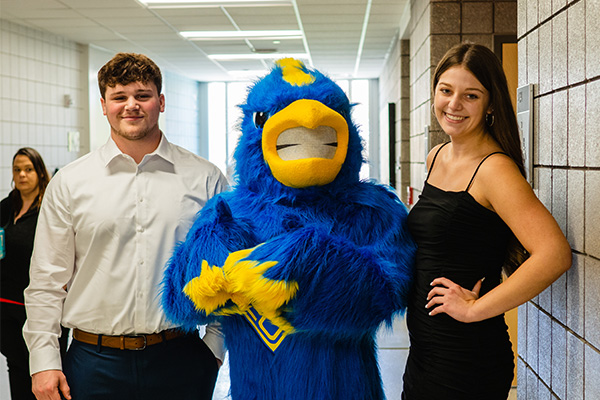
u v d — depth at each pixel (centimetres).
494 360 168
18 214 322
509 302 154
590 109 154
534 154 201
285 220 169
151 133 199
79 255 196
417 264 176
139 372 192
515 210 157
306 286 156
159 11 695
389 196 186
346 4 654
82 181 196
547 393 190
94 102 913
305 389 167
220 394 343
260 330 172
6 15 692
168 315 177
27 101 755
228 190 194
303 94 174
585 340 160
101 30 790
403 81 768
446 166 177
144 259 193
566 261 152
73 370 194
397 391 361
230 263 159
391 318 167
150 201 196
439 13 461
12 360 295
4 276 299
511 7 458
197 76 1360
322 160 168
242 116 189
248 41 902
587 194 157
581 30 159
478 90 166
